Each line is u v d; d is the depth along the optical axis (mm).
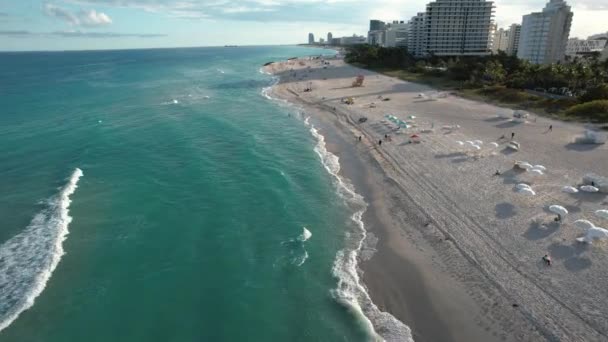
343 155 40031
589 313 16922
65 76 133125
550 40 121750
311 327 17328
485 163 34500
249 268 21453
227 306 18719
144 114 61406
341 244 23703
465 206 26891
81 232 25062
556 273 19500
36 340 16797
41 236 24344
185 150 41906
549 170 32250
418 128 47000
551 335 16062
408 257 22000
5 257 22125
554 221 24078
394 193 30172
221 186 32219
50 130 50438
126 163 37812
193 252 23000
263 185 32375
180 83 106812
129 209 28203
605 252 20812
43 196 30281
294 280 20406
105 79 120812
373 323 17391
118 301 19062
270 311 18344
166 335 17141
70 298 19172
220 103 72438
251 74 131125
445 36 146750
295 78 109625
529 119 49406
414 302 18562
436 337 16516
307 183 33000
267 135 48438
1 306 18484
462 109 57531
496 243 22359
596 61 86875
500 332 16531
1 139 45844
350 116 56250
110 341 16844
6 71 159500
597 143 38500
